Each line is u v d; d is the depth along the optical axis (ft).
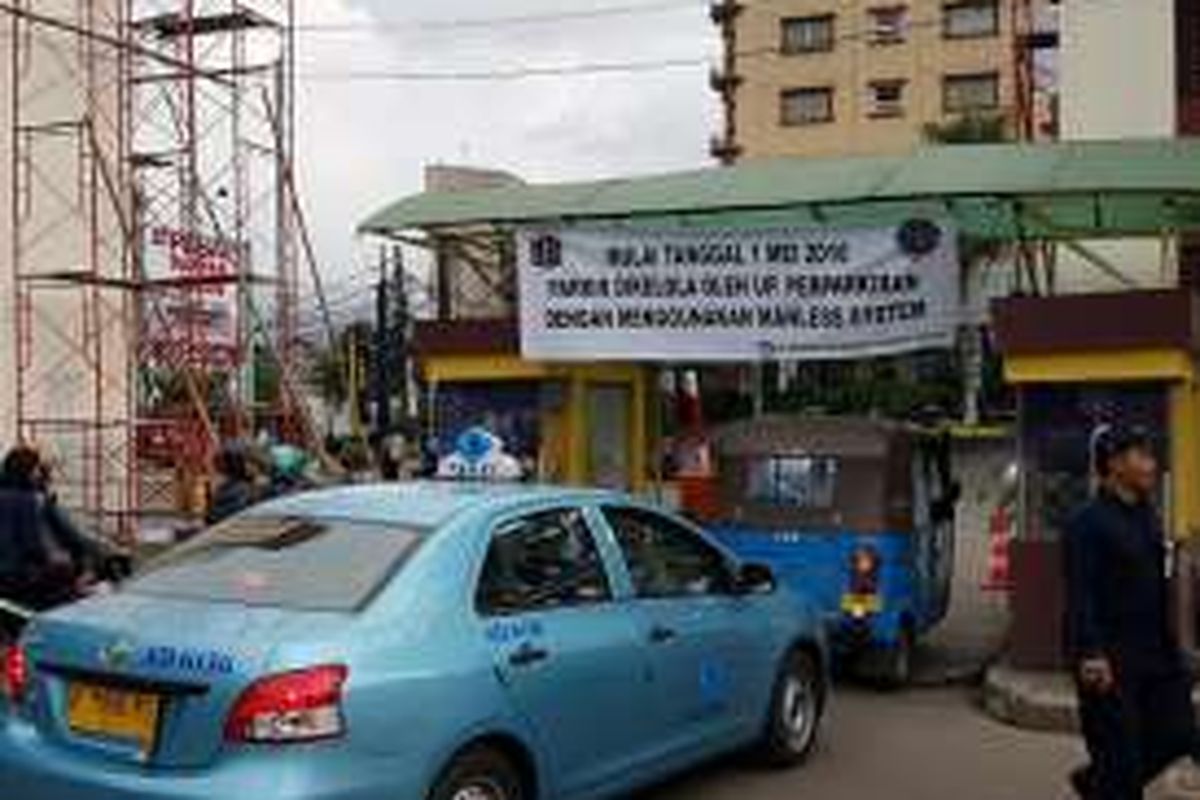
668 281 49.67
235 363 78.64
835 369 84.74
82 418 73.67
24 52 72.54
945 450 48.16
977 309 50.29
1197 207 49.70
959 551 79.36
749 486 45.03
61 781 23.17
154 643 23.18
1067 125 61.77
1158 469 41.88
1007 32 273.75
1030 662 42.06
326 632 23.22
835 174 48.52
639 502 30.37
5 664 25.32
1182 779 32.30
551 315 50.98
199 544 26.71
